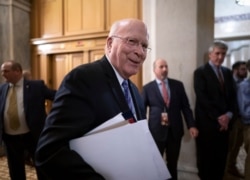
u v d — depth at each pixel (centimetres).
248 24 611
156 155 85
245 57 621
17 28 433
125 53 92
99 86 84
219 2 626
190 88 279
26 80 254
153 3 303
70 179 70
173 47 286
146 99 253
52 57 456
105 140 76
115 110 85
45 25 444
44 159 73
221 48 248
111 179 75
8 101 248
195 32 274
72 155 71
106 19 387
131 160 78
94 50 404
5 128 249
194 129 245
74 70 85
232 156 305
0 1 419
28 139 250
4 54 426
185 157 286
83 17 407
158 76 251
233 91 255
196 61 276
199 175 269
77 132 74
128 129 79
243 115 265
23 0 438
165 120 241
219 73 254
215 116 244
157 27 294
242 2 347
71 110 76
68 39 421
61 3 425
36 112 244
